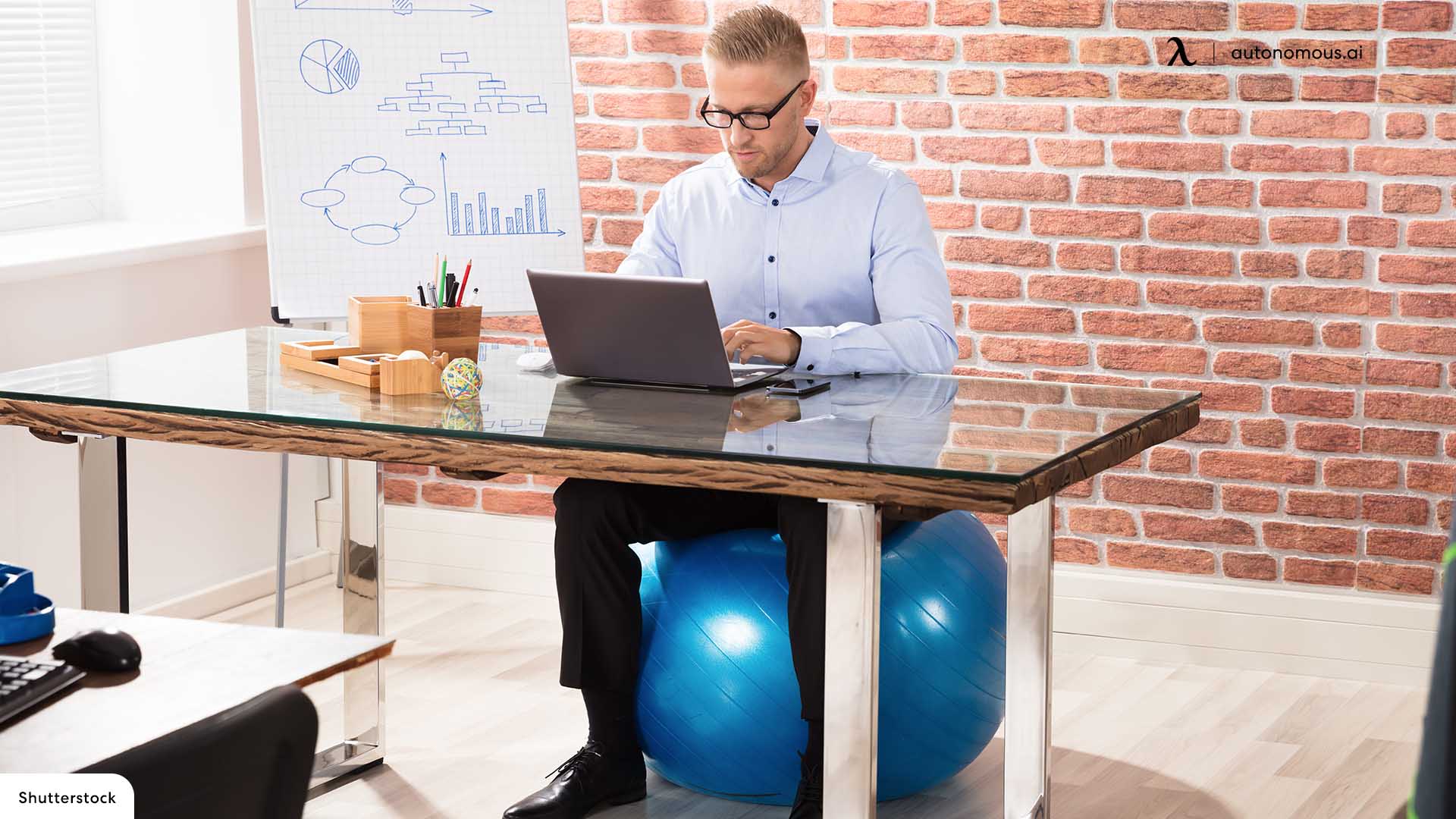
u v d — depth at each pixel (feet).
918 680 8.57
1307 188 11.36
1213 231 11.63
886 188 9.78
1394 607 11.46
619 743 9.08
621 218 13.19
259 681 4.77
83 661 4.85
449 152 11.66
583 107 13.11
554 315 8.41
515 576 13.83
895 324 9.15
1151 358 11.96
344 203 11.48
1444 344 11.20
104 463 8.93
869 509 6.95
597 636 8.73
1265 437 11.74
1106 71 11.69
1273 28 11.25
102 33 13.44
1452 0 10.84
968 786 9.62
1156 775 9.74
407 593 13.79
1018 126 11.98
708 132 12.83
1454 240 11.07
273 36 11.43
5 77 12.78
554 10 11.85
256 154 13.30
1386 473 11.46
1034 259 12.12
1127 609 12.16
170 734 3.56
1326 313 11.47
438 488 14.03
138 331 12.32
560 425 7.48
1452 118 10.96
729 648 8.57
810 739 8.41
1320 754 10.09
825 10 12.32
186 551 12.94
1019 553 8.40
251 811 3.75
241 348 9.77
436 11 11.70
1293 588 11.80
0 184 12.80
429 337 8.88
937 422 7.68
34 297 11.43
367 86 11.56
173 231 13.04
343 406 7.95
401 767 9.90
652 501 8.72
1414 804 2.70
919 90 12.18
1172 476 12.03
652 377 8.46
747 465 6.89
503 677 11.60
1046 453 6.93
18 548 11.48
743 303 10.10
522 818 8.71
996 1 11.85
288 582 13.83
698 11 12.67
